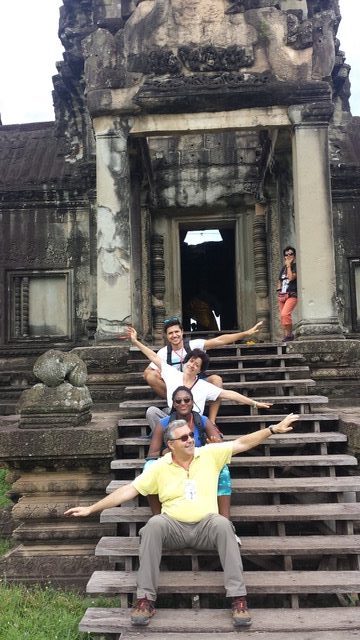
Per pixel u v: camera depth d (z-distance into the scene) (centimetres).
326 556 446
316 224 780
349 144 1190
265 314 1088
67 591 491
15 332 1118
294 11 820
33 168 1188
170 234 1155
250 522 495
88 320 1108
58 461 519
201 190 1125
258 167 1101
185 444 403
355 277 1105
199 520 396
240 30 807
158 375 589
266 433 417
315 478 492
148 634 364
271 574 412
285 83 791
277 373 694
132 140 858
